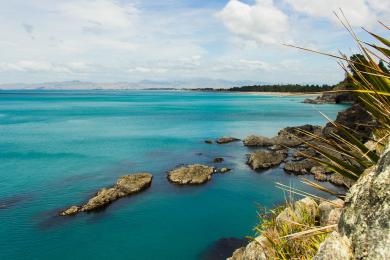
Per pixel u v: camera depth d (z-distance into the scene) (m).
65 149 39.56
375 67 3.07
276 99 175.62
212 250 16.66
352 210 2.86
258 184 26.06
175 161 33.66
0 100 158.75
